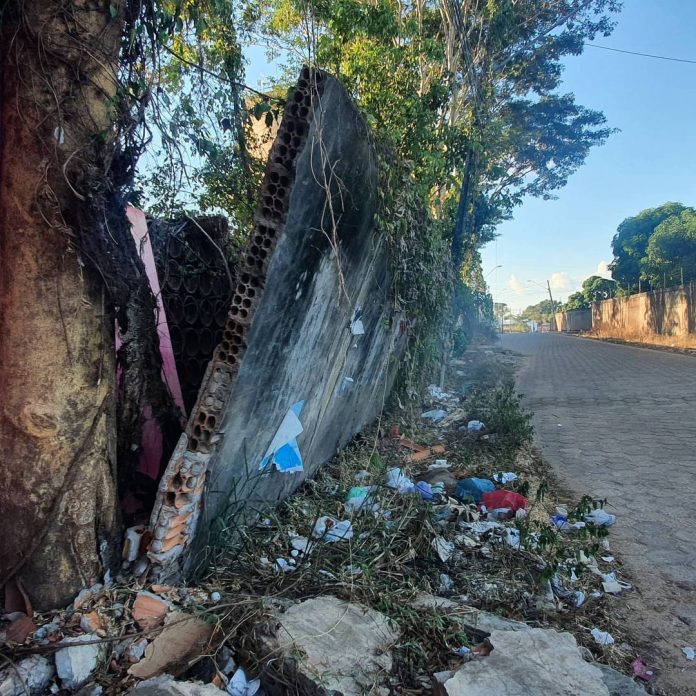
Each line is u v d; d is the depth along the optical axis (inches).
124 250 104.8
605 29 589.6
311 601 101.9
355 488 166.9
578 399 414.3
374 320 206.2
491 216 504.4
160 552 101.7
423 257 249.0
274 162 107.3
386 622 97.2
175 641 91.4
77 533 98.2
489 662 86.1
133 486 119.6
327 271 137.1
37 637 90.7
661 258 1021.2
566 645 92.0
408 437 258.1
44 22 92.3
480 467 221.0
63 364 95.7
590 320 1934.1
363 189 148.5
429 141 268.2
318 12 227.5
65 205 94.9
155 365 120.0
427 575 122.9
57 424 95.3
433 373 382.3
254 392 117.7
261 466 136.2
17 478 95.1
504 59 524.7
